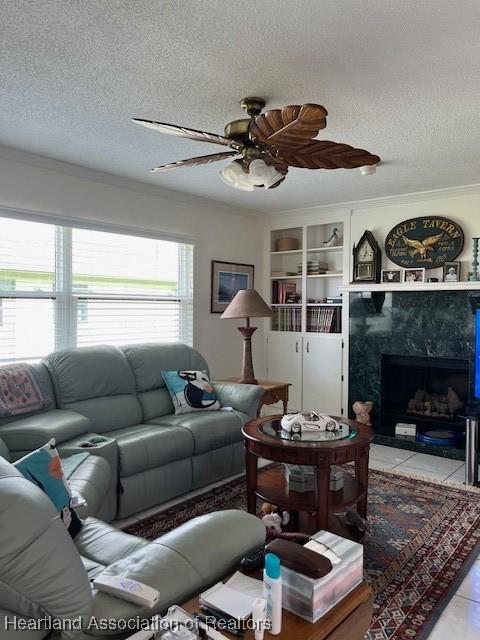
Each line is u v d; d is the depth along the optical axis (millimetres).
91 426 3145
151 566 1250
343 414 4941
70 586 1052
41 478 1694
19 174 3369
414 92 2359
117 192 4020
